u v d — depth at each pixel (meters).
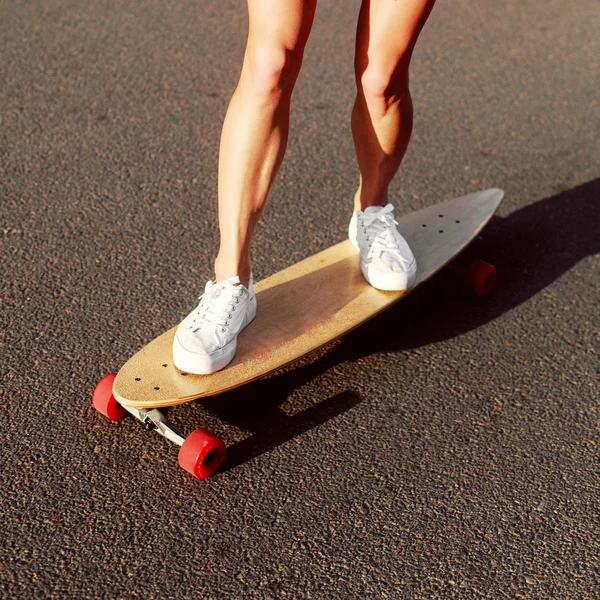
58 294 3.04
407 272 2.78
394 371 2.80
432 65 5.12
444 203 3.43
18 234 3.36
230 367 2.41
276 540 2.17
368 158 2.84
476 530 2.23
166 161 3.97
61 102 4.41
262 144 2.35
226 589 2.03
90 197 3.65
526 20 5.86
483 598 2.04
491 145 4.30
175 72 4.82
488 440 2.53
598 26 5.83
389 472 2.40
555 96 4.84
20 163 3.86
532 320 3.09
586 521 2.27
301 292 2.80
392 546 2.17
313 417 2.58
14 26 5.23
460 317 3.10
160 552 2.11
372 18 2.47
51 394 2.59
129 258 3.27
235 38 5.30
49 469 2.33
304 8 2.17
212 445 2.28
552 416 2.63
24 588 2.00
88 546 2.12
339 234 3.52
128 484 2.31
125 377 2.36
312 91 4.71
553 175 4.07
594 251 3.53
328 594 2.03
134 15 5.52
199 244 3.39
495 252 3.50
